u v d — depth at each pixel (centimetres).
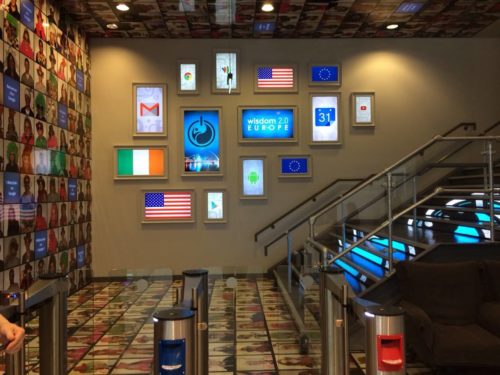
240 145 816
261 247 811
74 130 716
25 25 548
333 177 819
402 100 829
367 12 708
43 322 268
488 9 702
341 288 245
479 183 494
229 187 814
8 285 501
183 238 808
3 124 492
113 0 651
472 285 387
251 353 412
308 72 820
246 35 801
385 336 201
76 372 370
